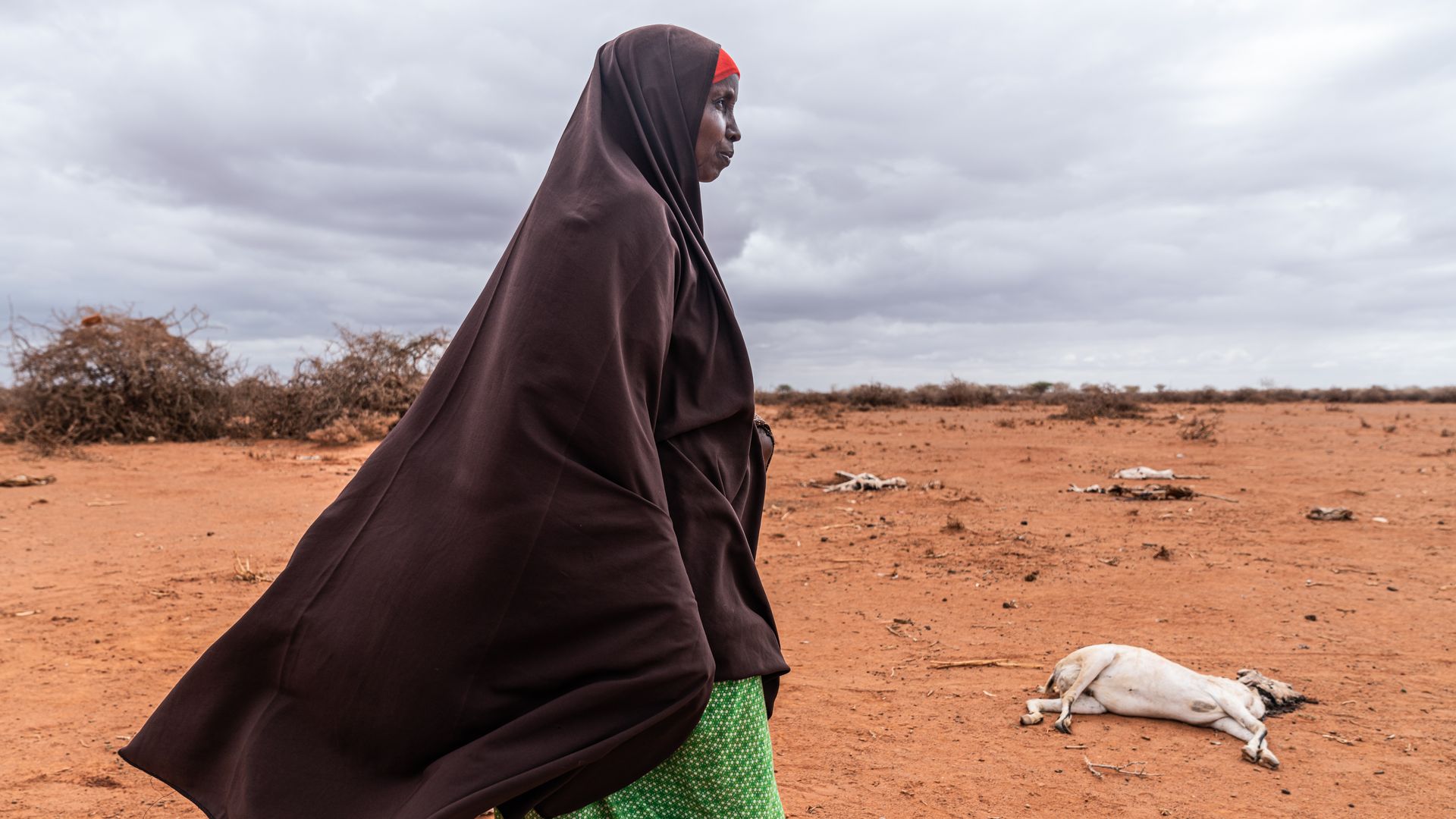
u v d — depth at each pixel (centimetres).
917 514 1129
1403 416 3291
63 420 2034
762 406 4172
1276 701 493
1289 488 1309
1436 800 380
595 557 182
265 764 190
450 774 173
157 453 1850
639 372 192
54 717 484
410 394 2245
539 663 183
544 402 183
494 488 182
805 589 773
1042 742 452
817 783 407
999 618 671
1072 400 3528
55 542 948
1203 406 4503
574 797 187
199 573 810
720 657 200
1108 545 916
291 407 2164
